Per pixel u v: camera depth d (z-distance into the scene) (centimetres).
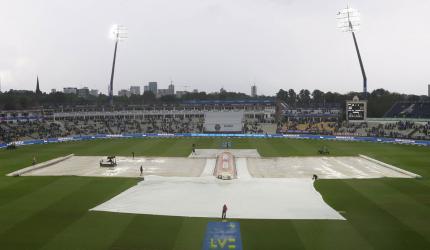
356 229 3259
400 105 14950
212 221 3450
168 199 4231
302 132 12350
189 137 11931
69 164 6919
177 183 5141
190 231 3195
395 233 3167
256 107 16350
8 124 12500
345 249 2838
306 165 6881
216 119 13650
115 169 6431
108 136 12000
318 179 5450
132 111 15962
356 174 5972
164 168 6569
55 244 2916
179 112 16000
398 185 4941
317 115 14675
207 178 5544
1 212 3709
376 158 7425
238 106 16638
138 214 3644
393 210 3816
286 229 3256
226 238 3047
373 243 2952
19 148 9162
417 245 2914
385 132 11488
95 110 15850
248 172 6266
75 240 2994
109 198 4269
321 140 10956
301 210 3816
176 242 2964
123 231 3194
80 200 4159
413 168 6266
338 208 3912
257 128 13388
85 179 5350
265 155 8050
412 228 3281
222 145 9319
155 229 3241
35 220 3469
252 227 3303
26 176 5541
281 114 15262
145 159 7512
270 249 2841
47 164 6731
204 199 4253
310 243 2948
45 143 10238
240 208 3888
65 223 3391
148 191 4628
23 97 19950
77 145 9800
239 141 10731
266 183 5153
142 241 2980
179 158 7644
